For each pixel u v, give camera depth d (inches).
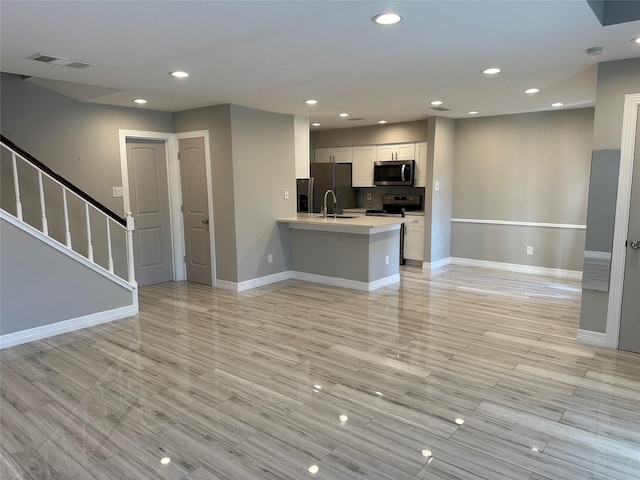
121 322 177.0
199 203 235.6
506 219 268.2
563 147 244.7
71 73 146.1
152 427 102.1
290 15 95.0
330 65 138.5
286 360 139.3
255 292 223.1
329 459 90.2
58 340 156.6
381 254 230.7
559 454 91.0
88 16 94.3
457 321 176.1
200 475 85.5
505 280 245.6
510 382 123.2
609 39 115.0
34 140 185.6
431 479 83.8
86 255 205.8
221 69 141.9
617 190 140.2
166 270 248.1
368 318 180.4
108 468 87.8
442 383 123.0
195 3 87.5
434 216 270.2
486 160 270.8
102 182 211.6
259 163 229.0
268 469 87.1
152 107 221.8
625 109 136.4
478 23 101.7
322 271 241.0
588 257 147.5
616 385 121.0
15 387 121.4
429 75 153.7
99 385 122.7
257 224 231.6
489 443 95.0
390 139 293.9
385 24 101.5
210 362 138.0
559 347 148.3
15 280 150.4
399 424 102.7
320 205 304.5
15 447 94.7
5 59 129.2
